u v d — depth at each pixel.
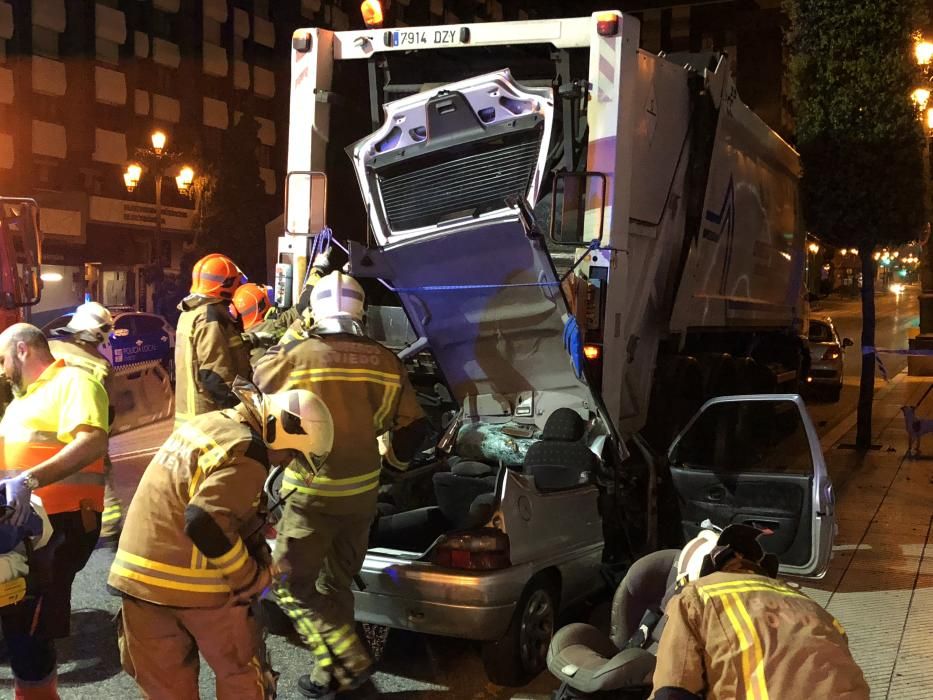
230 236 32.34
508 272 5.34
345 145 6.96
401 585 4.19
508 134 6.00
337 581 4.09
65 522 3.92
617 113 5.80
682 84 7.34
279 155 41.56
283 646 4.82
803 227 12.32
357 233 7.09
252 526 3.04
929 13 10.34
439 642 4.95
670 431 7.43
